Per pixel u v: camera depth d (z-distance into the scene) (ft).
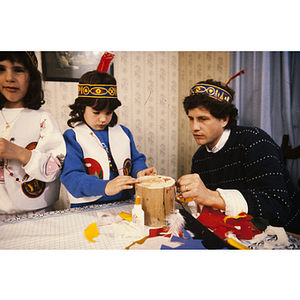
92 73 3.28
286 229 3.73
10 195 3.24
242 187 3.37
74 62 6.08
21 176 3.26
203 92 3.07
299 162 4.89
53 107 6.11
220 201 2.69
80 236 2.35
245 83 5.75
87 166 3.39
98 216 2.81
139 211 2.40
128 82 6.90
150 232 2.42
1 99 3.25
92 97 3.19
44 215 2.85
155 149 7.50
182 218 2.64
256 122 5.42
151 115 7.30
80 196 3.04
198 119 3.19
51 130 3.34
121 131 3.90
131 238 2.31
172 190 2.55
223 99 3.10
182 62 7.57
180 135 7.92
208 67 7.23
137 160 4.00
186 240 2.24
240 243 2.19
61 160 3.27
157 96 7.29
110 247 2.15
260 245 2.15
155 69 7.14
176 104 7.55
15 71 3.09
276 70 5.15
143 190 2.50
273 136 5.30
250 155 3.08
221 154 3.50
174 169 7.83
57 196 3.68
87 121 3.49
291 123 4.90
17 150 3.03
